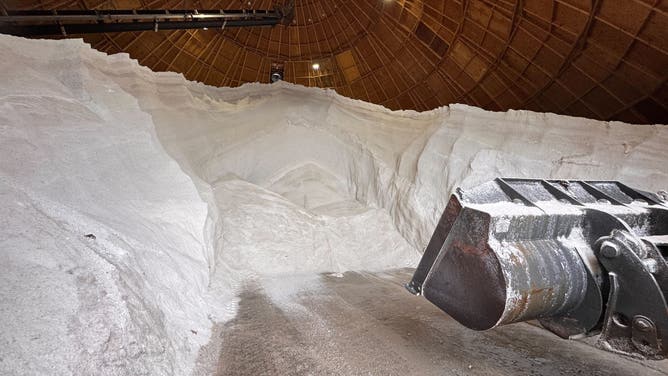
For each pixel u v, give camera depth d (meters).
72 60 5.59
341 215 8.00
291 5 17.89
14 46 5.05
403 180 8.00
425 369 2.92
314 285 5.50
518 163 6.59
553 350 3.35
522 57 18.89
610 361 3.16
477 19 19.27
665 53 13.43
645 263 2.12
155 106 7.65
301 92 10.41
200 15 14.90
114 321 1.91
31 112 3.90
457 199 2.66
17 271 1.79
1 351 1.39
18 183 2.69
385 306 4.50
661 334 2.05
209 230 5.28
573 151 6.24
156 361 2.16
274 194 8.01
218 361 2.86
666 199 3.28
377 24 24.58
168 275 3.30
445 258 2.69
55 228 2.34
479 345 3.43
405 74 25.61
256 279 5.68
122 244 2.86
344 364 2.93
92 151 4.22
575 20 15.34
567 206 2.69
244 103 9.84
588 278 2.43
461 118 7.81
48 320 1.63
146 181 4.83
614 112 17.28
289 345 3.23
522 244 2.45
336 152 9.46
